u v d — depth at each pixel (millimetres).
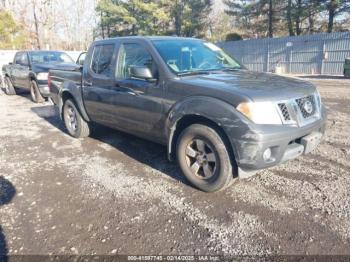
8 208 3256
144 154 4770
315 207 3051
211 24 39812
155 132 3895
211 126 3242
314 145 3408
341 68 20656
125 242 2643
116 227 2857
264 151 2914
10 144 5520
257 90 3080
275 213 2986
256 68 26078
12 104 9898
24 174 4137
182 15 35469
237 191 3453
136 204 3252
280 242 2576
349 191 3324
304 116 3213
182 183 3711
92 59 4945
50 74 6293
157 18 34719
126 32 38250
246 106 2906
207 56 4336
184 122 3555
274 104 2984
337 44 20594
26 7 39312
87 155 4828
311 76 19719
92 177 3969
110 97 4484
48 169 4289
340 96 9859
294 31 32406
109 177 3953
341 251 2439
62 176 4031
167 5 36031
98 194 3496
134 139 5582
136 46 4137
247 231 2736
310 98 3400
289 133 2990
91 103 5000
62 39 45750
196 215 3012
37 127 6766
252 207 3113
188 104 3299
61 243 2654
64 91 5680
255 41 25547
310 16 30250
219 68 4199
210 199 3312
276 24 33375
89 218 3014
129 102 4133
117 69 4367
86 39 47719
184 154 3541
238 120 2920
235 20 38562
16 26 31484
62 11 44500
